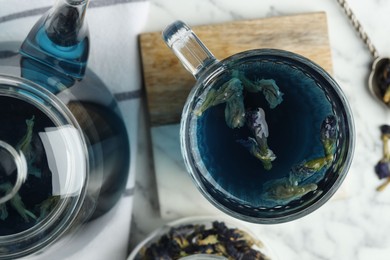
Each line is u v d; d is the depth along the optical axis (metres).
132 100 0.44
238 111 0.39
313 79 0.38
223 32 0.45
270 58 0.38
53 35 0.36
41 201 0.34
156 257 0.44
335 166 0.39
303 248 0.47
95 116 0.38
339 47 0.47
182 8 0.46
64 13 0.35
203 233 0.45
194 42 0.38
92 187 0.37
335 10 0.47
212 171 0.39
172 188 0.46
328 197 0.39
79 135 0.35
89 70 0.41
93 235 0.42
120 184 0.42
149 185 0.46
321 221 0.47
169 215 0.46
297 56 0.38
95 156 0.37
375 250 0.47
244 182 0.39
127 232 0.44
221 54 0.45
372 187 0.47
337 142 0.39
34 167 0.33
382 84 0.46
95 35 0.43
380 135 0.47
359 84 0.47
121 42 0.44
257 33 0.45
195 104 0.38
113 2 0.43
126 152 0.42
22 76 0.36
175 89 0.45
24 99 0.33
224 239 0.45
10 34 0.42
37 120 0.34
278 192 0.39
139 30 0.44
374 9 0.47
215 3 0.46
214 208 0.46
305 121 0.39
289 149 0.39
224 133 0.39
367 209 0.47
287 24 0.45
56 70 0.37
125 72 0.44
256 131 0.39
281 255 0.47
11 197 0.33
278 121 0.39
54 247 0.38
